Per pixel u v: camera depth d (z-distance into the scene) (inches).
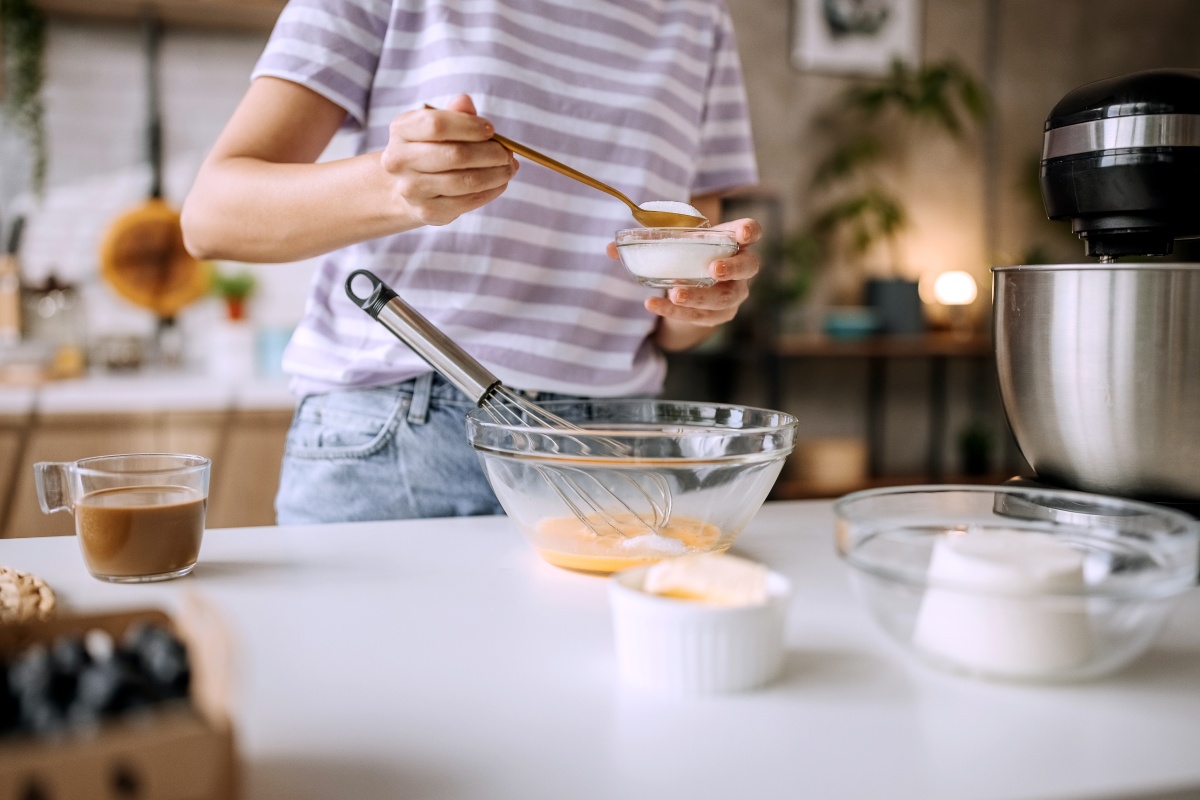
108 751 13.4
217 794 14.0
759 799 17.7
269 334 114.6
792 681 23.0
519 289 43.1
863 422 151.3
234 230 38.2
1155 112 30.6
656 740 20.0
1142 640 22.0
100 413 96.3
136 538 29.5
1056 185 33.5
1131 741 20.0
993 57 150.9
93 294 115.4
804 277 135.5
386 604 28.4
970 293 143.2
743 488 30.8
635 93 44.6
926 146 148.8
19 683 15.2
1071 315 30.0
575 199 43.8
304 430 44.3
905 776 18.5
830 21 142.7
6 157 111.1
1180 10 159.9
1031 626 22.1
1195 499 30.3
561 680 23.0
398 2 41.1
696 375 143.5
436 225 34.7
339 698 21.9
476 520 39.5
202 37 117.5
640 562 30.2
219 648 14.5
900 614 23.7
